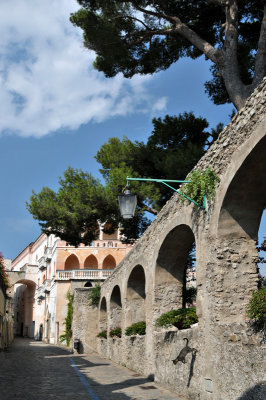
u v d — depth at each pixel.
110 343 21.14
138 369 14.70
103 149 21.08
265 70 13.00
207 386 8.31
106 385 11.50
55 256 43.75
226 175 8.28
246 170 7.83
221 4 14.40
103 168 20.52
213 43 16.69
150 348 13.04
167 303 12.85
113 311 22.23
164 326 11.29
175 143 18.64
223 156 8.52
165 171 17.27
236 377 7.25
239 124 7.99
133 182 18.31
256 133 7.29
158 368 11.77
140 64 18.22
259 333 6.71
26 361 18.41
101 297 26.09
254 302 6.89
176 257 12.86
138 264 15.41
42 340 46.22
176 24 15.76
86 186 19.70
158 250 12.70
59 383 11.59
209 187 8.74
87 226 20.47
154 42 17.72
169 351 10.94
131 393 10.09
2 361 17.45
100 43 16.64
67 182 21.17
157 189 18.33
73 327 27.34
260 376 6.57
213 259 8.55
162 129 18.58
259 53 13.09
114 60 17.27
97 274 38.94
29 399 8.72
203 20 16.25
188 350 8.98
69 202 20.62
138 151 19.16
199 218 9.47
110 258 44.56
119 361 18.48
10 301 34.47
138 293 17.83
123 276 18.50
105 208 19.08
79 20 17.33
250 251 8.50
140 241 15.39
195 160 16.77
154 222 13.56
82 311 27.45
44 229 21.88
